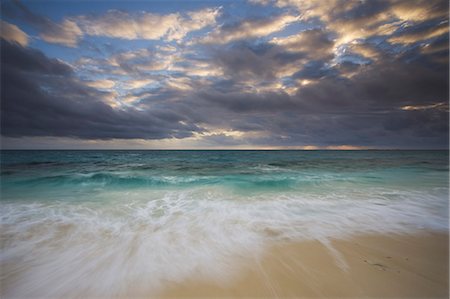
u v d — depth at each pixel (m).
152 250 3.80
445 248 3.80
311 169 15.89
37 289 2.84
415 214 5.72
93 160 25.84
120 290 2.78
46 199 7.12
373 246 3.88
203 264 3.34
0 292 2.79
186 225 4.94
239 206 6.44
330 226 4.89
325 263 3.32
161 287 2.81
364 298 2.55
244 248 3.86
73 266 3.33
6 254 3.66
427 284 2.78
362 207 6.34
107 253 3.70
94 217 5.40
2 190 8.58
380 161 24.36
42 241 4.12
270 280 2.92
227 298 2.59
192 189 8.77
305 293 2.65
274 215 5.65
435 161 24.03
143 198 7.32
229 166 18.59
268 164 21.08
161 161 25.17
